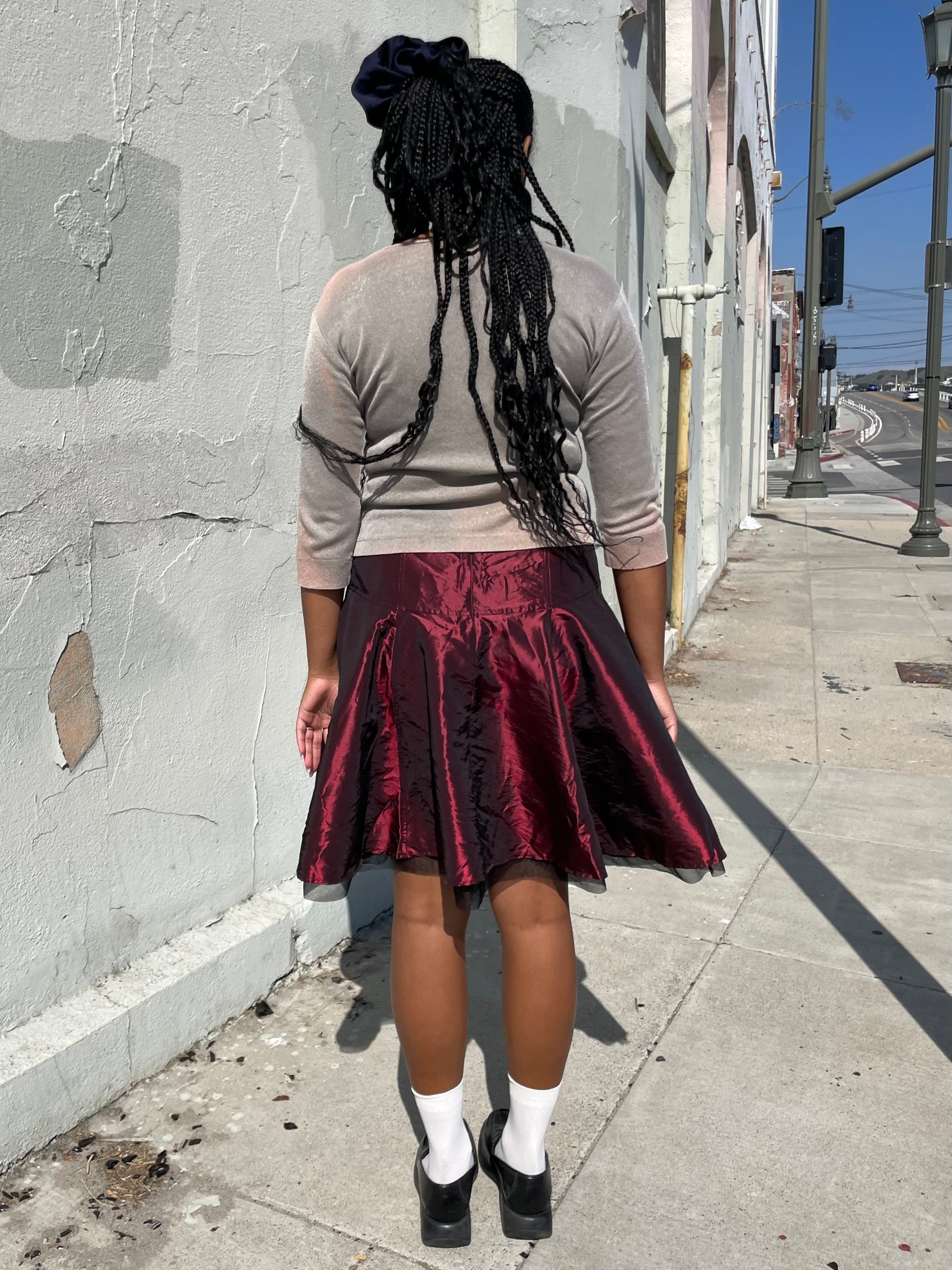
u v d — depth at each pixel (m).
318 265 2.29
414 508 1.35
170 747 2.02
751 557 9.48
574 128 3.20
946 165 8.95
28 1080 1.69
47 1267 1.50
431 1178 1.52
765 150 13.85
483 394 1.25
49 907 1.79
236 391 2.09
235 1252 1.53
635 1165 1.73
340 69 2.30
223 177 2.00
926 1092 1.92
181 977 1.97
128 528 1.87
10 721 1.69
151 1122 1.81
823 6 13.39
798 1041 2.09
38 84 1.62
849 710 4.56
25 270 1.63
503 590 1.33
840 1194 1.66
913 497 17.66
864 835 3.20
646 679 1.50
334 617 1.46
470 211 1.24
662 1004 2.23
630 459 1.37
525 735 1.33
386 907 2.64
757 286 14.35
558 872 1.36
